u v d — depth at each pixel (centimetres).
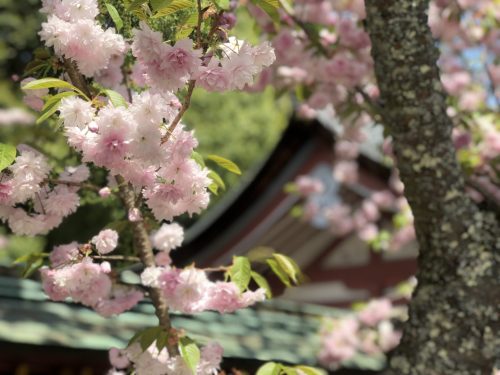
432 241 259
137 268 326
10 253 1334
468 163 490
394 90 263
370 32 271
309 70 505
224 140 1930
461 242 254
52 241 1383
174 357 258
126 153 205
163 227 279
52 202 259
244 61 214
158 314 265
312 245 1016
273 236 948
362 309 901
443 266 255
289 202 927
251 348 607
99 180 309
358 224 964
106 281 277
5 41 1556
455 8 558
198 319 693
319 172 946
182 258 896
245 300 265
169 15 235
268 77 521
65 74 252
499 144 527
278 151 923
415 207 262
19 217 258
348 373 695
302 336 796
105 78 270
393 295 1013
